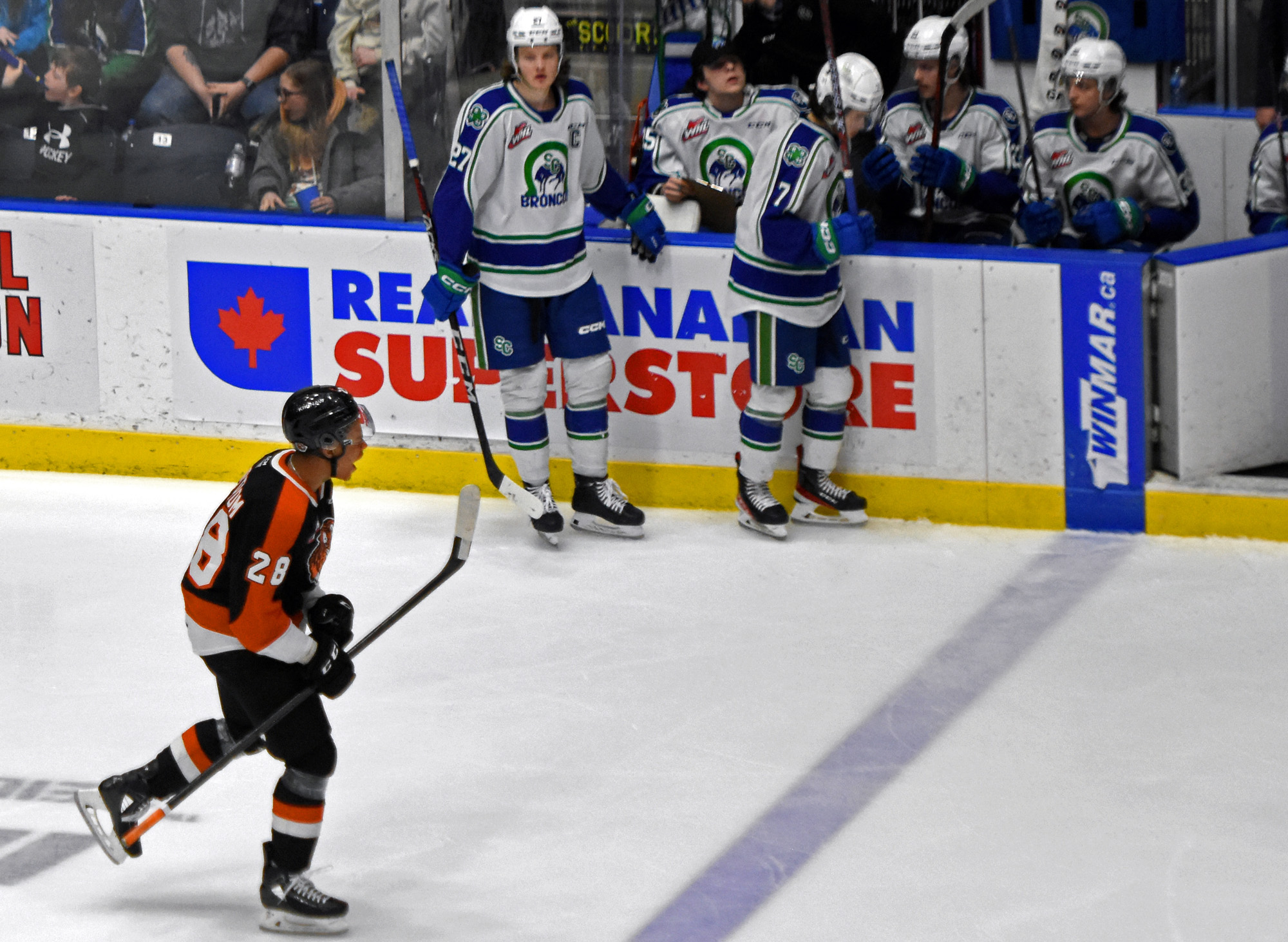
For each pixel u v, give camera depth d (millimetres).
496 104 22406
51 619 21531
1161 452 23719
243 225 25938
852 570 22797
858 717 18453
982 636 20500
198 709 18938
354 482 26594
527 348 23578
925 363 24031
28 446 27469
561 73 22938
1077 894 14711
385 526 24906
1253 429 23656
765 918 14453
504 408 24203
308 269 25875
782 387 23344
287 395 26391
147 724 18578
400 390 26031
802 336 23000
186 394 26750
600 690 19266
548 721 18516
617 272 24875
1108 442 23547
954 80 26625
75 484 26938
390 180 25812
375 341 25938
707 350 24797
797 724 18312
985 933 14102
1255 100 33625
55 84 26734
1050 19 30188
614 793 16844
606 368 23953
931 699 18844
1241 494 23219
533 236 23125
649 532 24562
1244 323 23250
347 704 19031
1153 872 15047
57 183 27219
